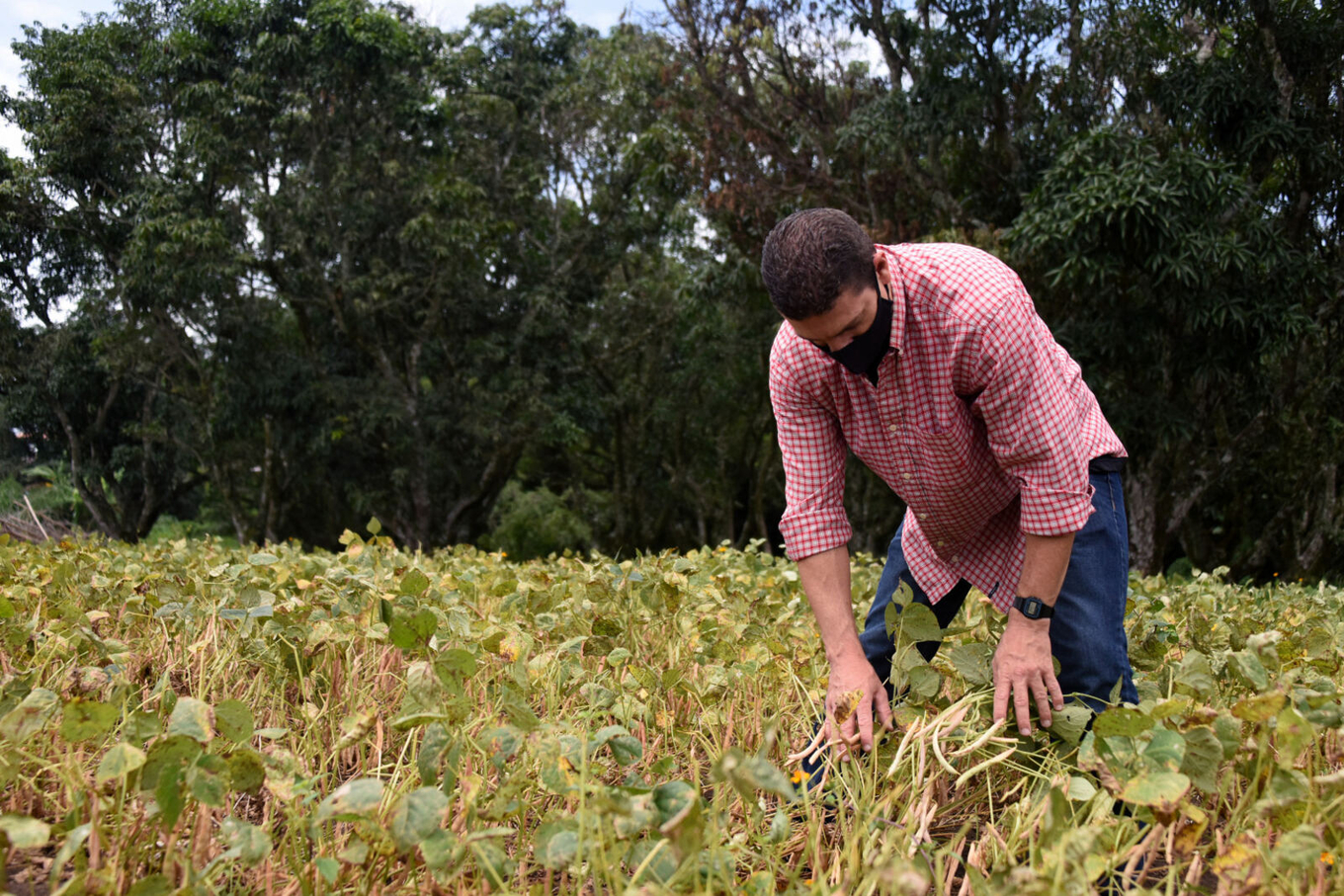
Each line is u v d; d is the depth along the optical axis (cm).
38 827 120
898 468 192
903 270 172
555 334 1648
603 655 218
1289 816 136
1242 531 1252
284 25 1491
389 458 1614
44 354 1593
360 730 155
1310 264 897
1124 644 193
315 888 140
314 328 1605
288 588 280
